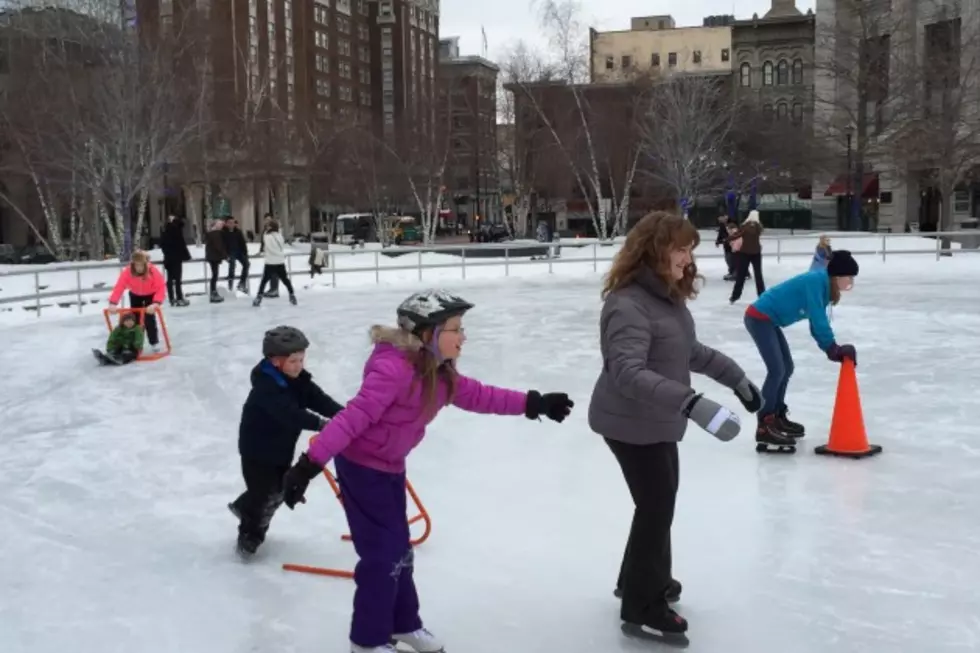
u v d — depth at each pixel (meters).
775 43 70.75
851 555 4.67
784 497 5.64
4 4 31.81
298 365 4.61
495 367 10.52
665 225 3.51
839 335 12.47
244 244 20.19
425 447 6.99
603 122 42.84
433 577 4.45
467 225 81.31
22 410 8.93
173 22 38.66
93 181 30.48
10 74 32.44
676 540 4.91
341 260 29.28
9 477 6.52
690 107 39.19
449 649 3.70
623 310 3.47
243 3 62.56
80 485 6.29
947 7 38.25
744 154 46.84
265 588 4.40
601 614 4.01
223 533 5.24
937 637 3.74
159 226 53.06
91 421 8.37
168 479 6.41
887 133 39.06
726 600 4.14
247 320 15.73
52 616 4.12
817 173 48.03
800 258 28.05
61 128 30.69
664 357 3.52
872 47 38.00
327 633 3.89
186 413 8.63
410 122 48.34
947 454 6.55
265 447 4.66
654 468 3.61
